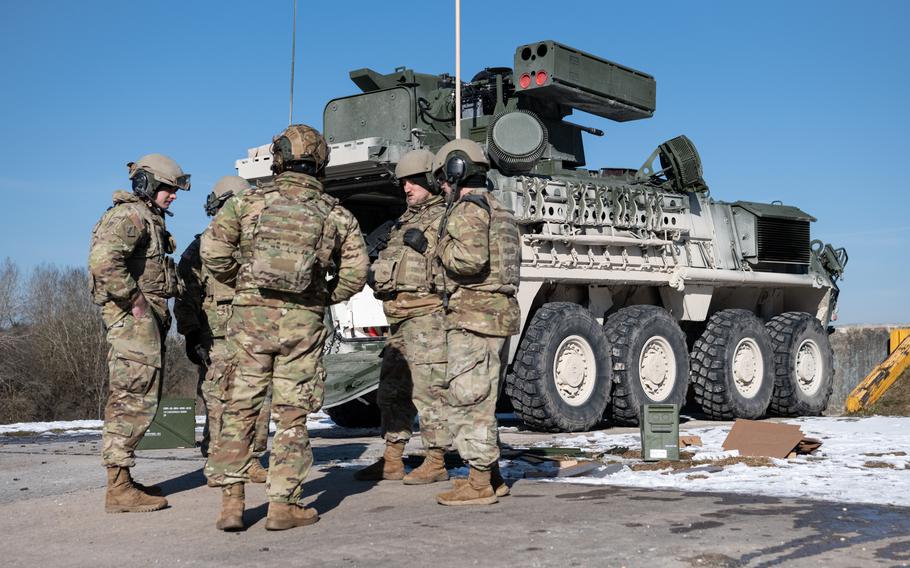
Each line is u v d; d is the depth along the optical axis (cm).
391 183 993
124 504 506
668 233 1166
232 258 480
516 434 993
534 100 1128
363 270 478
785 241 1312
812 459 697
